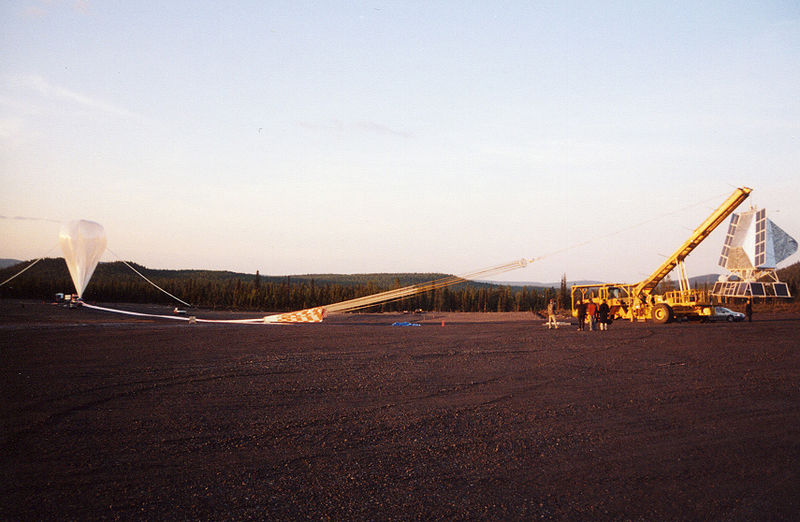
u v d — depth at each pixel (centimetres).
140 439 882
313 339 2505
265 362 1734
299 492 661
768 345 2155
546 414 1050
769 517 589
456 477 714
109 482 693
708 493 657
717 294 3747
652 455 802
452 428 951
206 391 1269
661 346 2147
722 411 1069
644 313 3838
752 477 709
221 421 997
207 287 10719
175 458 789
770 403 1136
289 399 1186
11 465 756
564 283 7575
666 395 1220
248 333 2852
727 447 838
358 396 1217
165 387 1315
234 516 593
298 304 9681
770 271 3591
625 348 2089
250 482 694
